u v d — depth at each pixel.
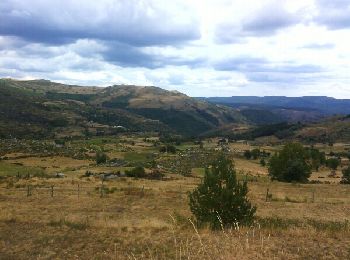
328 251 14.65
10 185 57.81
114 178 80.94
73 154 164.62
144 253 16.22
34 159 145.12
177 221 24.55
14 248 18.50
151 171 100.00
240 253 13.93
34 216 29.92
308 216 32.19
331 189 58.56
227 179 22.39
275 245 15.41
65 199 43.69
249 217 22.08
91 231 22.17
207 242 16.73
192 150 195.88
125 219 29.00
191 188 58.19
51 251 17.83
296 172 72.06
